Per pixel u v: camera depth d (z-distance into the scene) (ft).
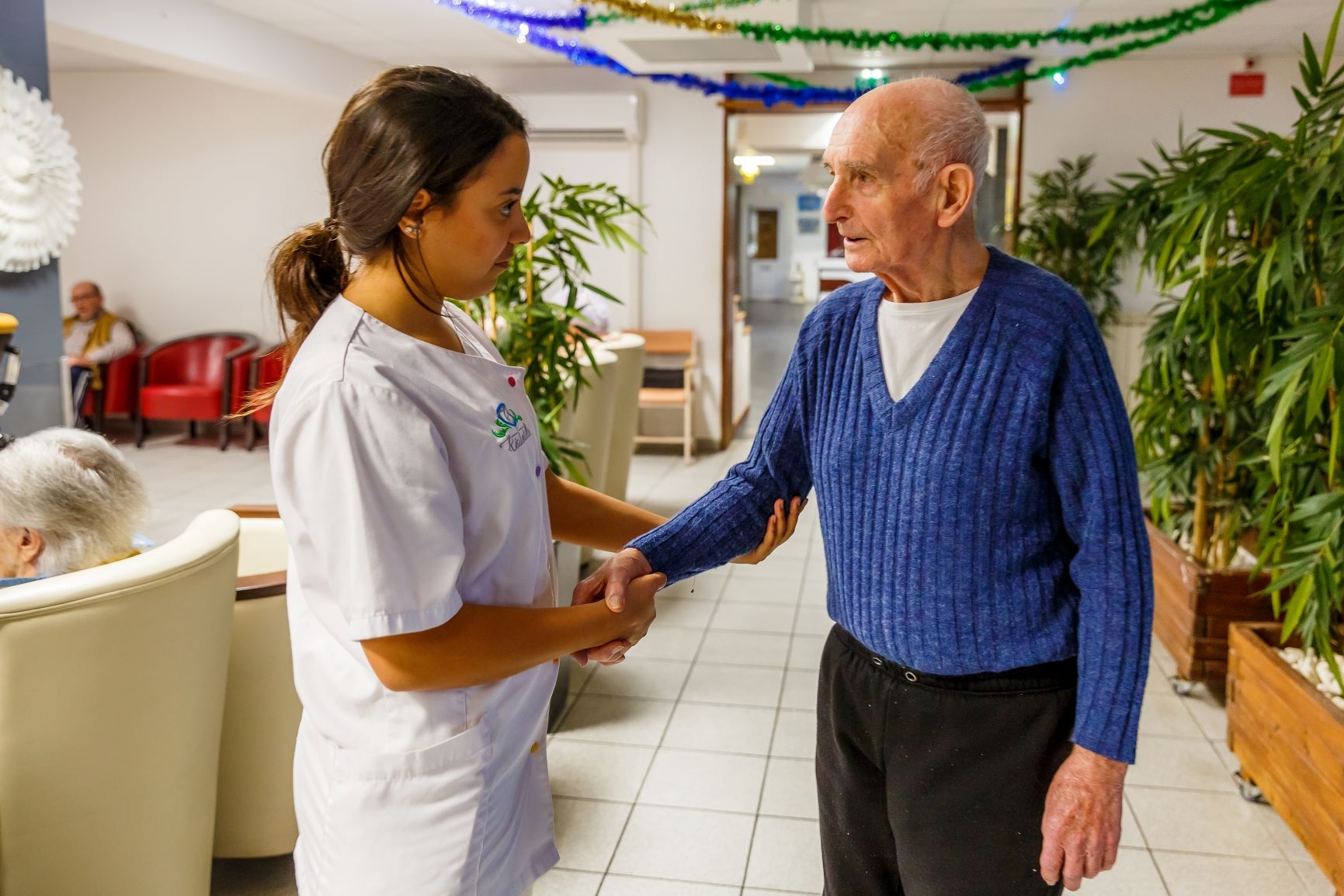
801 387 5.01
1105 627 4.25
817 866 8.26
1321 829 7.76
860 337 4.72
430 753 4.08
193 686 6.38
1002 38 18.57
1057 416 4.30
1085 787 4.26
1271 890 7.98
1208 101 22.40
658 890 7.97
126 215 27.14
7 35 11.59
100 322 26.27
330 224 4.04
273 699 7.56
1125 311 22.81
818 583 15.52
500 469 4.08
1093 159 22.88
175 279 27.25
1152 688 11.71
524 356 10.13
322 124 26.03
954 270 4.44
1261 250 9.80
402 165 3.62
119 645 5.80
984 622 4.47
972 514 4.38
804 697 11.45
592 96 23.98
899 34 18.66
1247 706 9.27
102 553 6.26
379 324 3.88
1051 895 4.81
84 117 26.89
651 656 12.64
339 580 3.68
